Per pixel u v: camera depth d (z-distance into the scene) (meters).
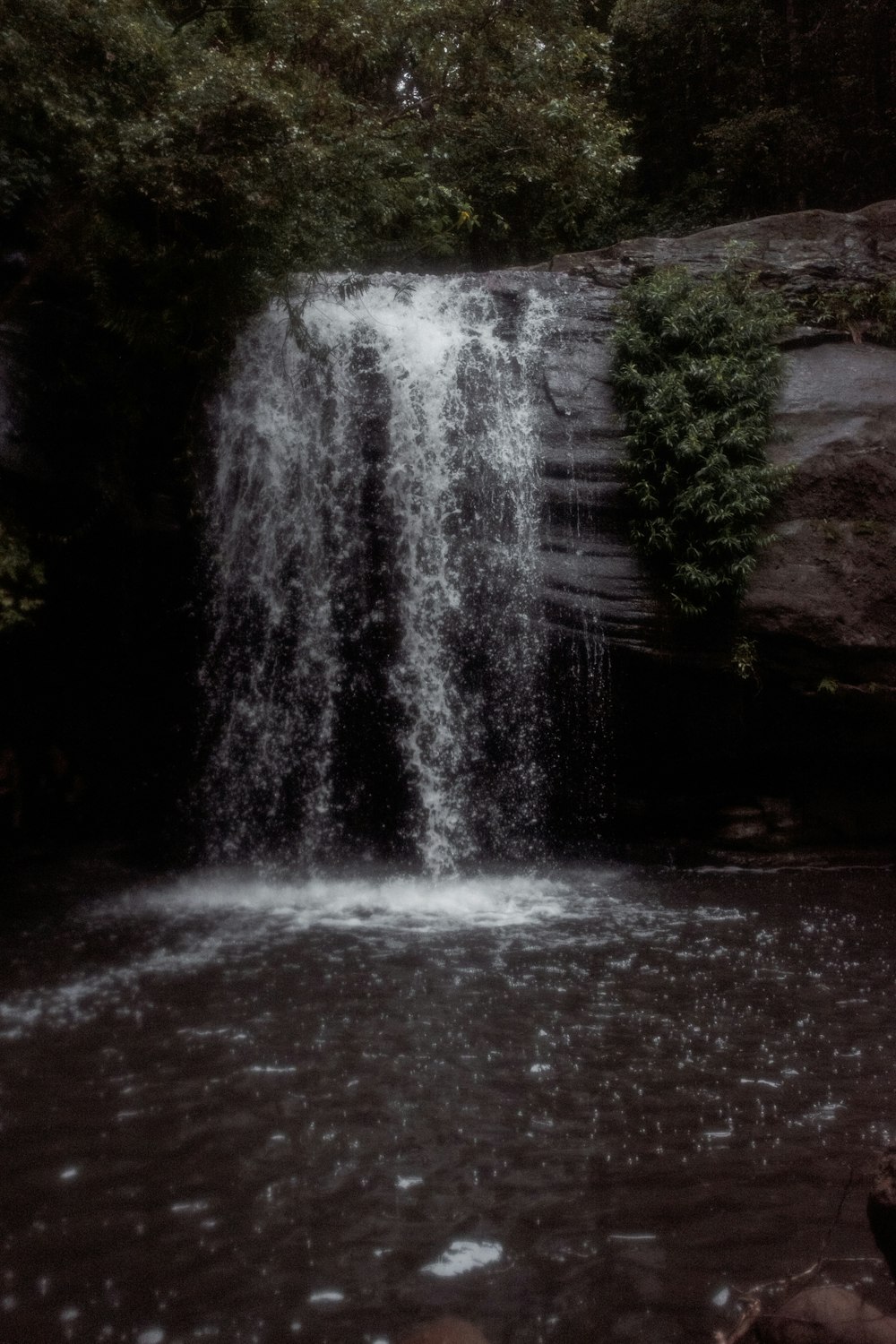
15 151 7.86
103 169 7.24
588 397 10.18
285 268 8.63
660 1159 3.88
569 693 9.76
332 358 10.18
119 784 10.14
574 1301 2.98
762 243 11.11
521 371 10.41
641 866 9.86
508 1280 3.10
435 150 10.84
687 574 9.22
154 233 8.12
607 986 6.02
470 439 10.17
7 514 7.92
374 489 10.16
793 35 19.20
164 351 8.58
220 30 9.23
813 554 9.37
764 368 9.91
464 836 10.28
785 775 9.98
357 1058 4.89
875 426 9.78
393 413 10.22
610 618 9.43
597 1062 4.86
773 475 9.38
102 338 8.65
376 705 10.26
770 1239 3.30
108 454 8.84
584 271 11.14
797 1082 4.62
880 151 19.36
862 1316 1.42
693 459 9.45
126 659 9.90
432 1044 5.08
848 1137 4.06
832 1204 3.53
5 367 7.98
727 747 9.72
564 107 11.09
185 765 10.42
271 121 7.40
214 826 10.37
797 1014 5.52
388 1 9.12
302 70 8.45
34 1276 3.12
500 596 9.79
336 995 5.81
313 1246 3.29
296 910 7.97
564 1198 3.59
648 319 10.20
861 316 10.90
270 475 9.96
